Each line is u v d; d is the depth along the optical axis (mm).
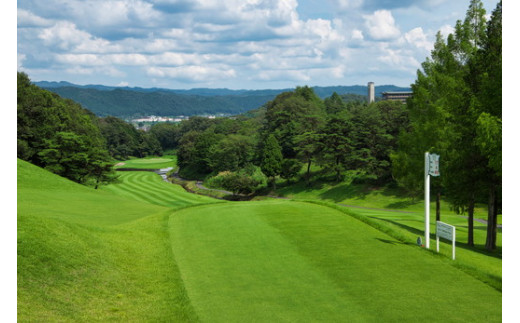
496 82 20203
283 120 102000
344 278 11688
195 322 9047
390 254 13938
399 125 68688
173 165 148625
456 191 24922
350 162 71562
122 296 10375
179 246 15758
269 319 9148
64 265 11195
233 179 82688
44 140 61594
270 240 16062
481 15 25922
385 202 61188
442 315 9266
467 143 23031
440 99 26938
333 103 142875
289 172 79438
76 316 8914
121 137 169250
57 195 34188
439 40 30094
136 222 20547
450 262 13078
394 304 9867
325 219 19500
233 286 11250
